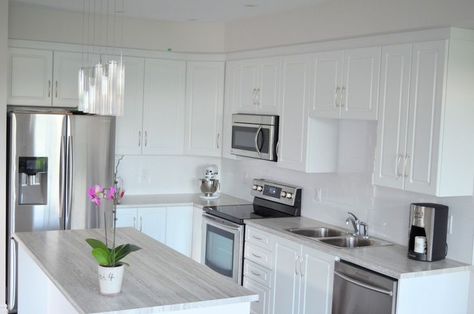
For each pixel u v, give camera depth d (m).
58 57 5.79
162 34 6.24
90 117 5.48
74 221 5.48
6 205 5.37
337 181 5.07
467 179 3.90
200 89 6.30
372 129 4.68
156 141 6.32
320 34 4.86
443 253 3.98
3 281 5.36
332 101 4.64
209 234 5.74
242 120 5.76
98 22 5.97
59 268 3.49
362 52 4.34
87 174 5.50
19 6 5.61
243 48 5.94
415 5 3.93
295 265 4.56
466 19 3.57
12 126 5.20
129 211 5.91
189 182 6.84
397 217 4.43
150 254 3.91
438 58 3.76
